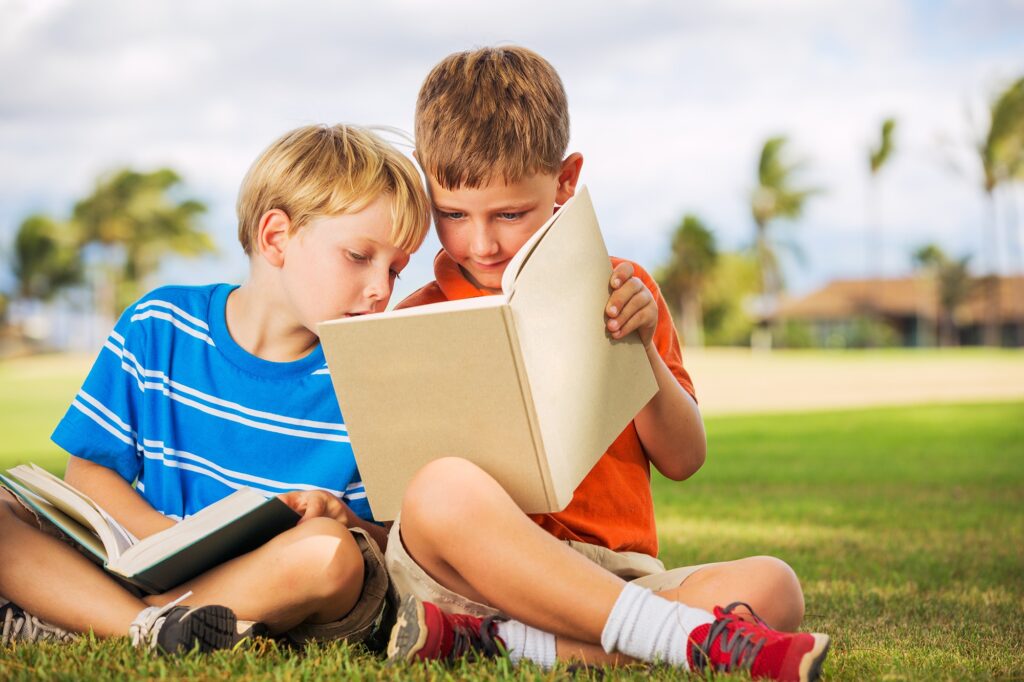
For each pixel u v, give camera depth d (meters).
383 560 1.84
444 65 2.14
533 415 1.56
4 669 1.49
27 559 1.74
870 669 1.65
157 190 53.81
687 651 1.53
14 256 53.31
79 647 1.62
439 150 1.99
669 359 2.12
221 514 1.66
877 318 54.00
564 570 1.58
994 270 48.62
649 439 2.01
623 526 1.99
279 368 2.05
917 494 5.18
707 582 1.69
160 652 1.58
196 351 2.08
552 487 1.60
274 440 2.04
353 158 1.95
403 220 1.93
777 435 9.39
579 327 1.67
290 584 1.69
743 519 4.22
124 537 1.73
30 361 35.03
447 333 1.54
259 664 1.53
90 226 53.03
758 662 1.48
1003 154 44.03
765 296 52.88
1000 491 5.29
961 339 54.44
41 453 8.75
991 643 1.96
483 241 2.01
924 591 2.65
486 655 1.63
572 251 1.65
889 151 52.41
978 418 10.88
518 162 1.96
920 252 55.44
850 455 7.51
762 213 52.12
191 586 1.74
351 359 1.62
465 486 1.59
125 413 2.05
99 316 53.97
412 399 1.62
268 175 1.98
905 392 17.39
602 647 1.61
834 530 3.86
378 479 1.71
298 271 1.97
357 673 1.47
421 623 1.56
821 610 2.35
